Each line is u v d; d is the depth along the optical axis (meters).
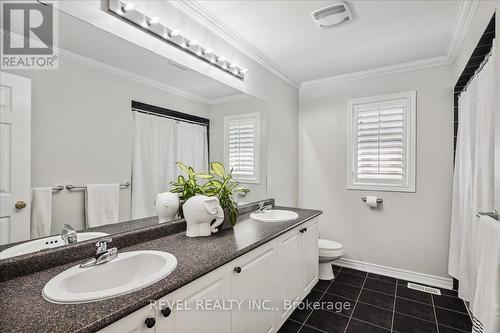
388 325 1.99
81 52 1.30
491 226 1.16
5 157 1.04
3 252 1.04
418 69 2.73
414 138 2.73
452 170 2.57
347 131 3.12
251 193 2.63
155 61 1.67
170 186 1.80
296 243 2.10
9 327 0.72
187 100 1.92
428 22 2.00
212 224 1.72
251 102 2.58
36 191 1.14
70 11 1.23
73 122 1.28
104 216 1.42
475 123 1.87
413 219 2.75
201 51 1.96
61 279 1.00
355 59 2.69
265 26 2.08
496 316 1.05
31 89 1.11
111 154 1.46
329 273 2.79
